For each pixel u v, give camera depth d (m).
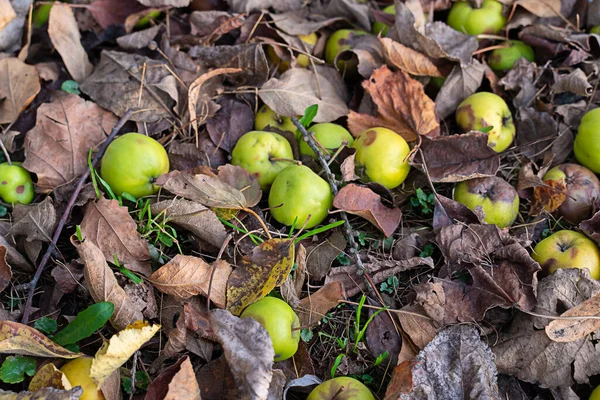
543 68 1.16
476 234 1.04
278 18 1.18
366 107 1.14
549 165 1.11
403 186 1.10
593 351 0.98
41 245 1.02
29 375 0.94
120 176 1.04
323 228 1.02
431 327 1.00
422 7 1.20
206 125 1.11
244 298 0.99
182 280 0.98
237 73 1.15
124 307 0.97
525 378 0.99
